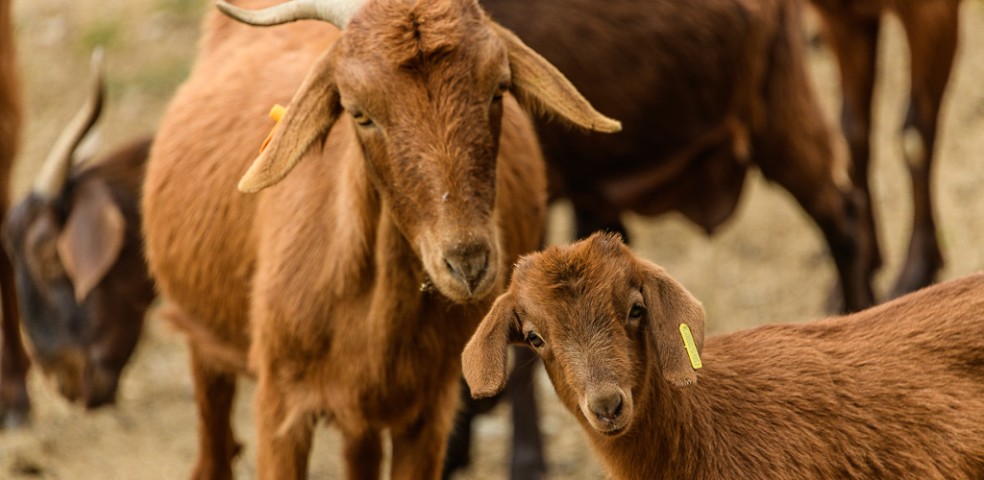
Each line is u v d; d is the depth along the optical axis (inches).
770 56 527.8
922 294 341.1
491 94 327.6
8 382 561.3
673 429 318.3
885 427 318.0
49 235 542.6
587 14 490.9
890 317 336.8
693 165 524.7
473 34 326.3
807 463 315.6
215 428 440.5
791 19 531.8
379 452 404.2
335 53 331.6
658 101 503.2
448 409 378.6
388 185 329.4
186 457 540.1
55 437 549.0
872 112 586.2
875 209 597.9
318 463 532.7
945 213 650.8
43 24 860.6
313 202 365.7
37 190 550.0
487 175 325.1
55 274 547.8
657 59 499.2
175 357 626.5
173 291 425.4
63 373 553.3
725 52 511.2
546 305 294.4
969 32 771.4
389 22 325.1
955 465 317.4
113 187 547.8
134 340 555.5
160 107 778.2
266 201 380.8
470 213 319.6
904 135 567.5
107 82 799.1
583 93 490.9
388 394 363.9
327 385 367.6
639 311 297.9
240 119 403.9
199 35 835.4
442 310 358.0
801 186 541.6
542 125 484.7
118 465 530.9
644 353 301.3
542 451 495.2
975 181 669.9
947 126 708.0
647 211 526.3
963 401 321.4
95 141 578.6
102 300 547.8
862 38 573.6
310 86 332.5
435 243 319.6
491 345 293.4
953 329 328.8
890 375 323.6
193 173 409.7
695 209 532.4
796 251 661.3
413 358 360.5
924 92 560.4
